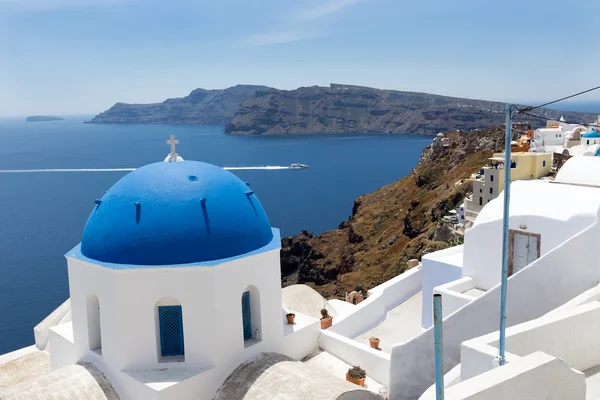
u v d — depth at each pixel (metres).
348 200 142.00
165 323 13.00
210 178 13.81
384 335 18.77
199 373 12.45
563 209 14.27
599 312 10.26
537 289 12.69
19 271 77.31
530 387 7.57
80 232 101.38
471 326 12.96
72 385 12.48
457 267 17.48
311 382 11.93
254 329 14.07
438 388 6.46
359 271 70.38
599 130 71.19
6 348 52.03
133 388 12.27
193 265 12.35
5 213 122.00
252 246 13.59
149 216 12.77
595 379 9.74
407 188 98.94
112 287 12.36
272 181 180.12
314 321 15.94
